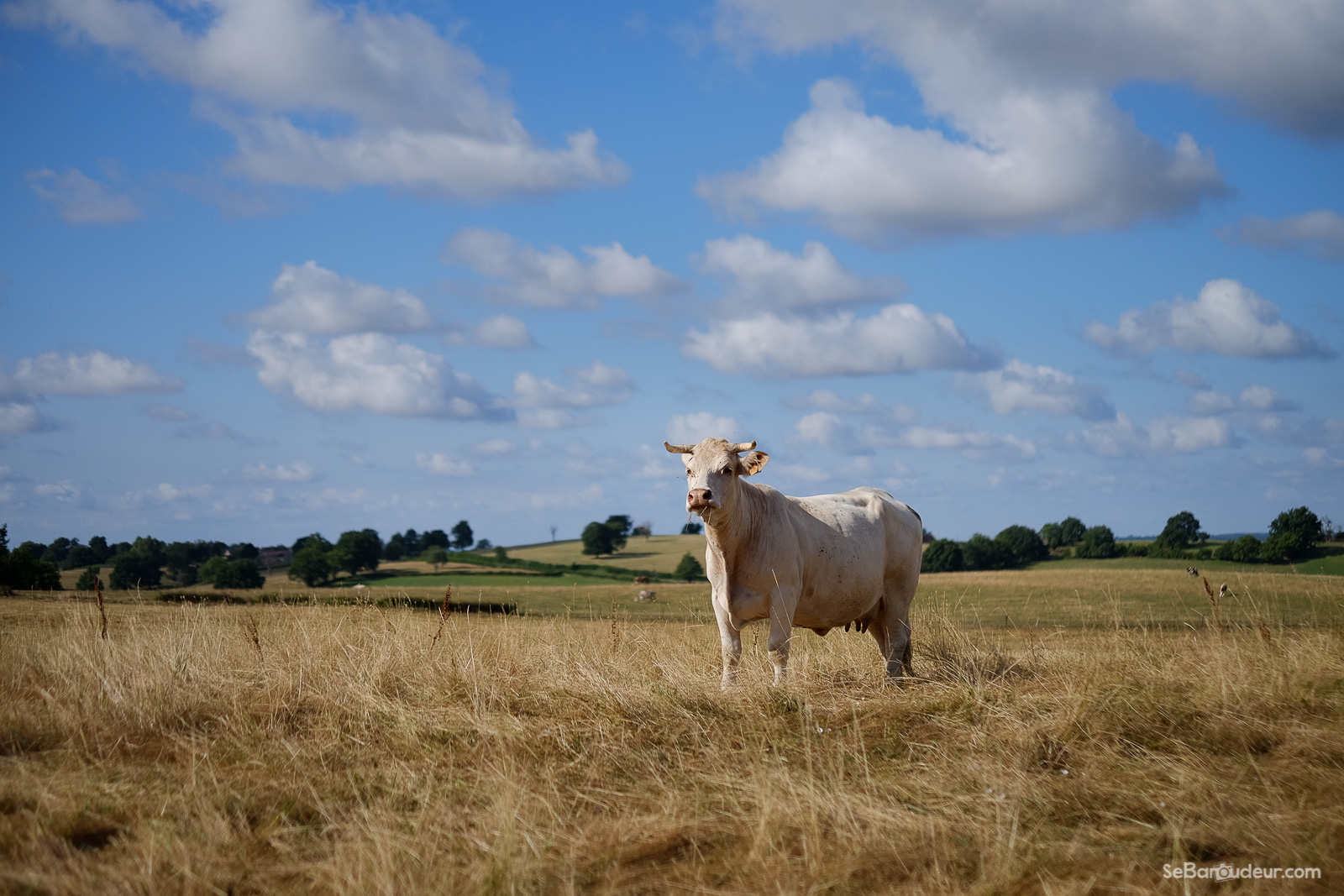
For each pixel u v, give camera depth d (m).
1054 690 6.51
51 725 5.77
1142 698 5.75
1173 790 4.61
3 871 3.71
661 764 5.21
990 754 5.18
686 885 3.74
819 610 8.43
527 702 6.31
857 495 9.19
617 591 46.44
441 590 44.47
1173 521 65.62
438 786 4.86
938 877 3.74
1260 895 3.52
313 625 8.62
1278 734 5.27
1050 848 3.97
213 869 3.87
